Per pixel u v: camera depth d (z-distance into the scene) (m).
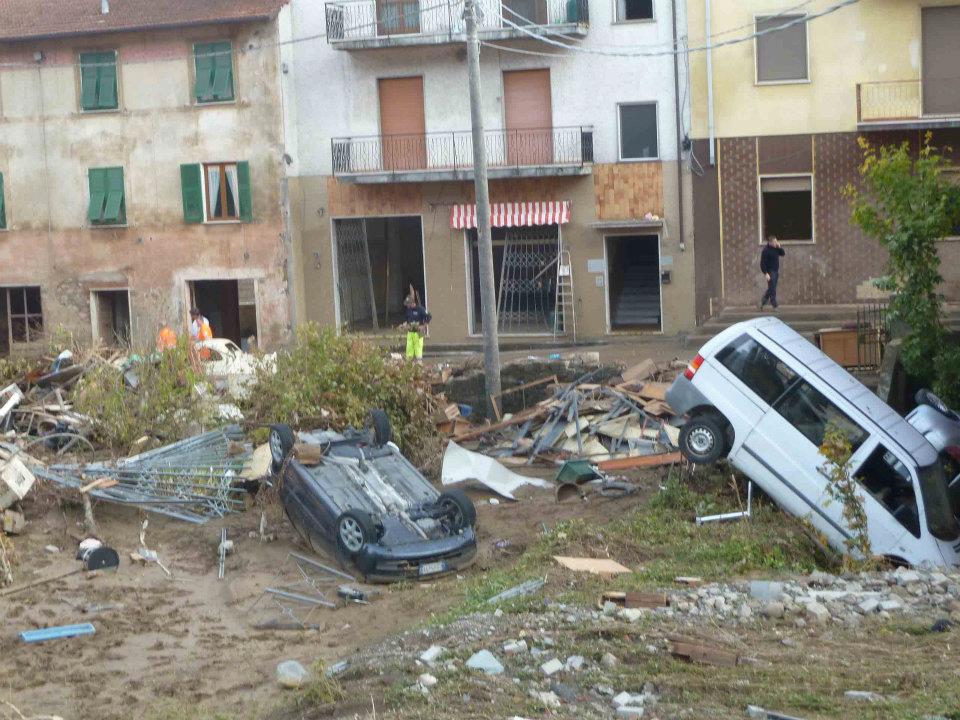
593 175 33.62
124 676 11.45
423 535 14.80
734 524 16.23
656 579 13.55
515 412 24.12
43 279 37.38
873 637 10.62
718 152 32.53
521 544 15.92
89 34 35.88
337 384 20.05
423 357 32.97
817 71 31.64
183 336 19.92
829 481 15.80
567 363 24.34
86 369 21.39
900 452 15.72
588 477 18.47
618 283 34.81
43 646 12.27
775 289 31.45
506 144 34.00
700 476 17.77
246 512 17.14
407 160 34.94
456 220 34.47
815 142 31.83
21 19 36.72
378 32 34.38
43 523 16.02
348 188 35.41
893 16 30.98
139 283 36.75
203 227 36.09
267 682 11.13
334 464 15.88
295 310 35.78
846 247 31.91
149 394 19.08
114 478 16.41
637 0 32.81
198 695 10.88
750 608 11.55
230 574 14.83
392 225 36.31
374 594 14.01
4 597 13.65
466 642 10.59
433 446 20.62
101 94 36.41
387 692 9.38
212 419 19.03
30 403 20.84
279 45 34.91
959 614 11.23
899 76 31.11
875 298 31.81
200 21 34.75
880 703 8.74
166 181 36.25
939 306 20.47
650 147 33.25
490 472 18.92
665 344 32.22
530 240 34.78
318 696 9.75
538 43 33.44
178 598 13.95
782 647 10.34
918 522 15.48
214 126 35.72
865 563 14.88
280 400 19.47
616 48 33.00
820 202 31.98
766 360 17.02
